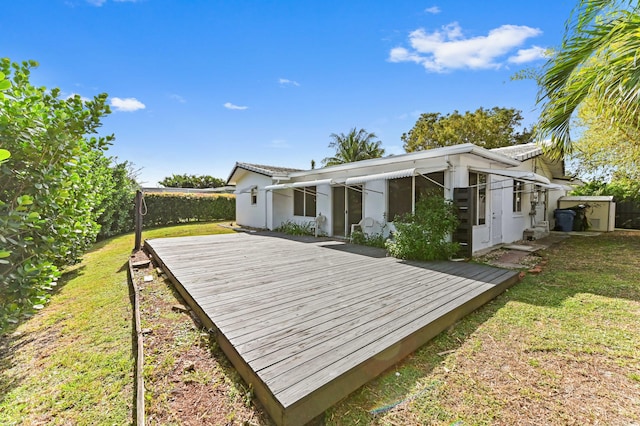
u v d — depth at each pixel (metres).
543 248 9.91
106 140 4.16
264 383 2.41
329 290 4.95
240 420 2.37
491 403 2.58
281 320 3.69
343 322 3.62
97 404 2.73
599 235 13.45
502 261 7.97
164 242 10.82
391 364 3.06
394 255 8.09
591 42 3.83
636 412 2.45
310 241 11.41
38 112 3.11
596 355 3.33
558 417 2.40
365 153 33.00
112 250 10.89
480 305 4.78
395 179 10.34
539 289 5.68
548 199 15.40
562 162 13.71
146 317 4.46
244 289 5.02
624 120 4.11
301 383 2.40
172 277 6.16
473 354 3.38
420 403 2.59
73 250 6.50
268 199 16.70
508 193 11.31
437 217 7.88
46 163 3.26
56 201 3.84
